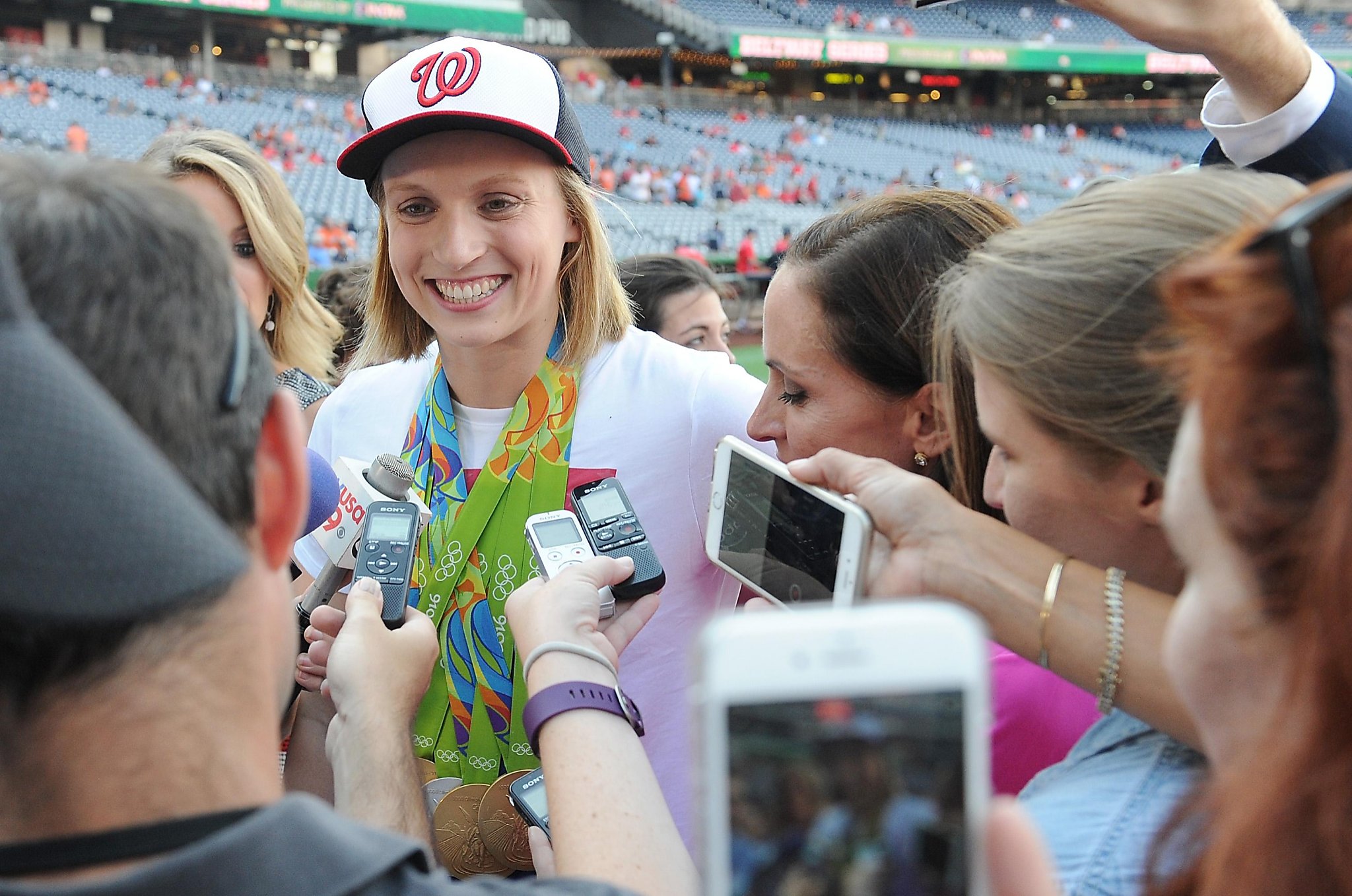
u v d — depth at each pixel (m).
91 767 0.61
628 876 1.00
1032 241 1.08
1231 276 0.61
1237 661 0.65
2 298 0.56
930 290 1.53
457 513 1.89
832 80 42.38
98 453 0.55
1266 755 0.58
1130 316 0.98
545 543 1.55
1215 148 1.65
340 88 32.09
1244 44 1.41
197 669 0.63
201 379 0.66
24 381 0.55
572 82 34.47
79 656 0.58
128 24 32.50
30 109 25.33
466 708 1.83
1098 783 1.01
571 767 1.11
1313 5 37.22
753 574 1.33
